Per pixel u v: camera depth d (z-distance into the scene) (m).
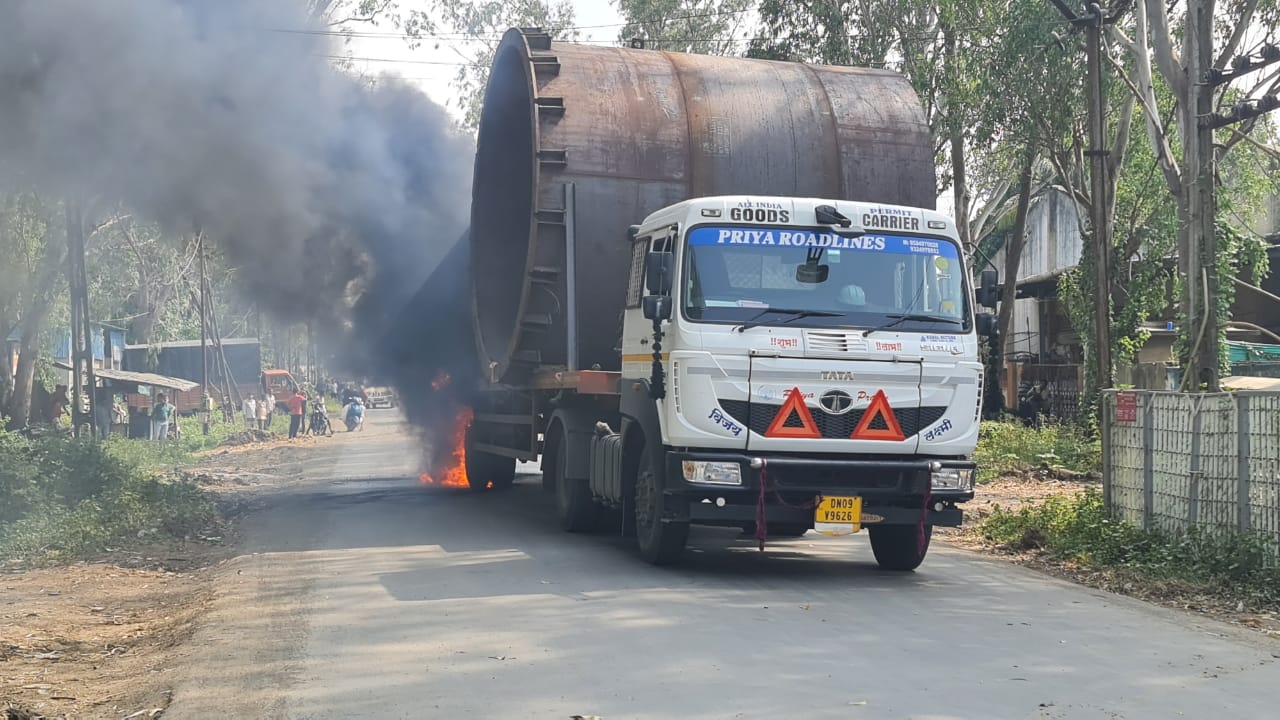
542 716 5.47
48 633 8.03
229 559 11.19
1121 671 6.41
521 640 7.14
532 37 13.47
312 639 7.25
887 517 9.41
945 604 8.52
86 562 11.39
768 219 9.70
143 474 17.81
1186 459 10.31
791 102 13.17
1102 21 17.70
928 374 9.54
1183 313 19.20
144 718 5.71
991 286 9.98
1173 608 8.54
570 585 9.21
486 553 11.04
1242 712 5.58
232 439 39.06
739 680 6.13
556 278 12.61
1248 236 25.81
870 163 13.02
